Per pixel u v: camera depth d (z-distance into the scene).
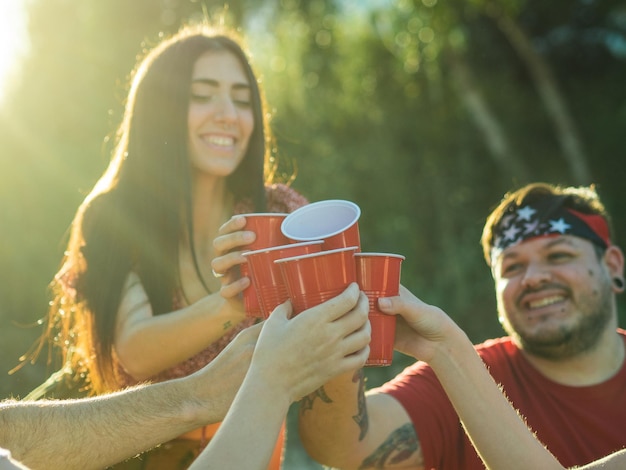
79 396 2.62
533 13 14.70
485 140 13.91
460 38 13.80
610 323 2.57
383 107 13.82
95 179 10.55
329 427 2.25
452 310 11.44
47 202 10.24
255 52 13.12
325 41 13.69
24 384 7.57
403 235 12.45
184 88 2.72
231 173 2.86
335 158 12.72
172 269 2.64
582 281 2.54
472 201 13.47
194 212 2.79
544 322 2.53
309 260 1.52
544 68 13.81
